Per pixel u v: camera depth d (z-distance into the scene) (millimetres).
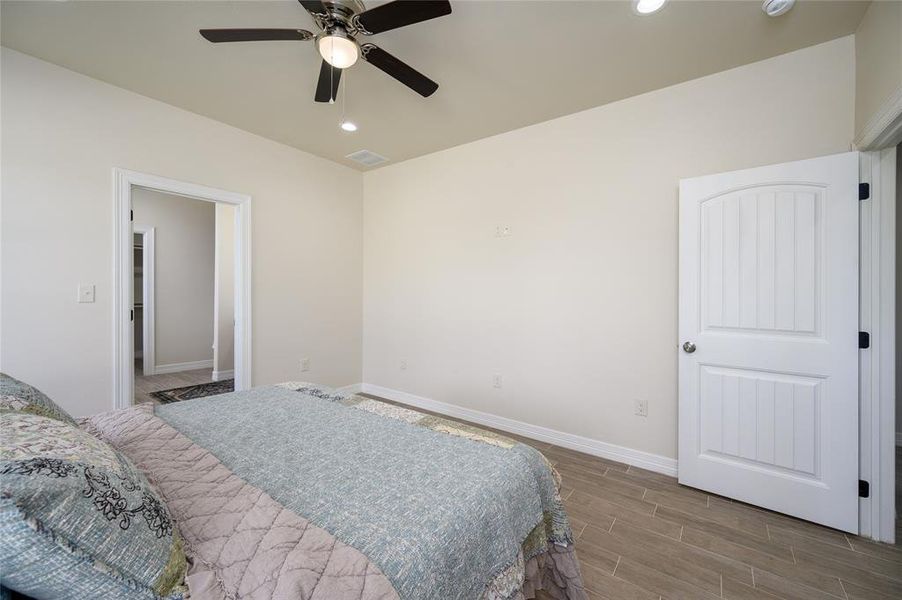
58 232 2320
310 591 683
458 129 3094
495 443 1411
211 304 5590
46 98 2260
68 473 646
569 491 2240
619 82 2387
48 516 571
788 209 1982
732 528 1894
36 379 2268
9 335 2182
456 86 2439
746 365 2094
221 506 933
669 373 2447
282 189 3467
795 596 1476
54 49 2129
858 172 1829
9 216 2164
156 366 5047
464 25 1883
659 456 2480
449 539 893
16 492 559
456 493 1058
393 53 2107
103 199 2477
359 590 701
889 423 1798
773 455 2029
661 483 2338
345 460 1242
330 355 3926
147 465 1127
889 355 1801
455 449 1348
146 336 4961
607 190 2660
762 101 2158
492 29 1914
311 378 3754
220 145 3031
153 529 712
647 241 2514
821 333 1913
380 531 881
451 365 3541
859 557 1688
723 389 2168
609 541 1792
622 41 2002
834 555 1700
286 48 2109
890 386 1798
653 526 1907
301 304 3658
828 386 1896
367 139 3326
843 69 1956
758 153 2172
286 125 3059
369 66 2221
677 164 2406
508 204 3141
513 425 3143
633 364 2572
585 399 2766
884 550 1734
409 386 3875
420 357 3779
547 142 2926
